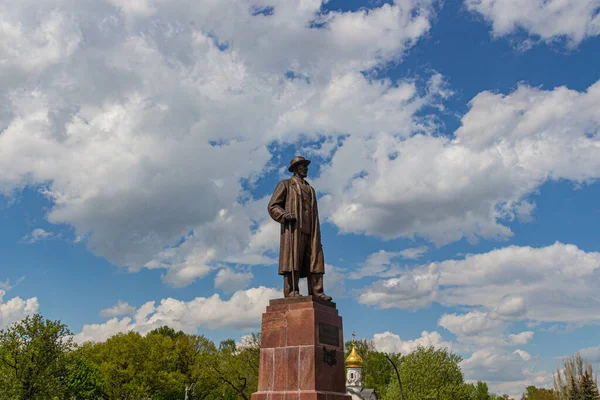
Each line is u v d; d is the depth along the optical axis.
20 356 49.41
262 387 16.31
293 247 17.84
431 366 83.38
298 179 19.09
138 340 82.62
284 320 16.67
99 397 77.44
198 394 87.00
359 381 86.19
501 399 159.25
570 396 115.25
